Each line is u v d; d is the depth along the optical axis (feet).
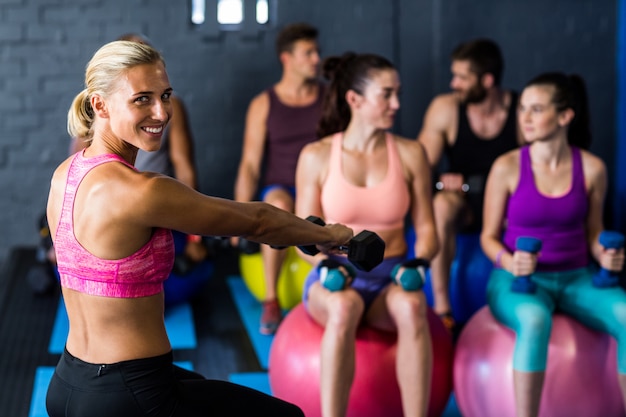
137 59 7.66
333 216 12.17
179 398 7.83
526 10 22.09
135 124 7.68
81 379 7.68
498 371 11.78
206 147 22.33
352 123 12.29
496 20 22.08
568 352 11.74
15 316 17.47
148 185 7.47
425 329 11.40
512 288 12.04
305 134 17.90
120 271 7.56
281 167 17.99
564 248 12.48
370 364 11.64
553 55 22.33
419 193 12.44
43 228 18.86
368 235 8.30
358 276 11.90
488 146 16.84
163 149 17.04
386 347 11.78
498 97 16.85
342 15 22.13
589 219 12.79
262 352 15.65
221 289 19.42
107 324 7.64
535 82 12.39
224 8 22.03
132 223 7.48
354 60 12.25
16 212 22.15
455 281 16.44
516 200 12.59
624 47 22.06
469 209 16.51
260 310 17.90
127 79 7.63
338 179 12.12
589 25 22.27
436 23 22.06
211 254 18.08
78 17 21.50
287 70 17.94
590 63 22.41
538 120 12.25
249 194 18.08
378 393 11.62
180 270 17.42
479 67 16.43
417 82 22.41
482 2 21.99
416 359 11.34
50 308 17.95
